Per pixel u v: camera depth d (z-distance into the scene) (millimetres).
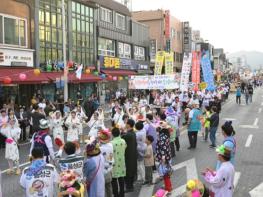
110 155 8727
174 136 14422
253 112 31047
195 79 30719
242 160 13891
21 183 6777
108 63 37281
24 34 26078
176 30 61219
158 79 27031
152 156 10766
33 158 6816
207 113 18094
